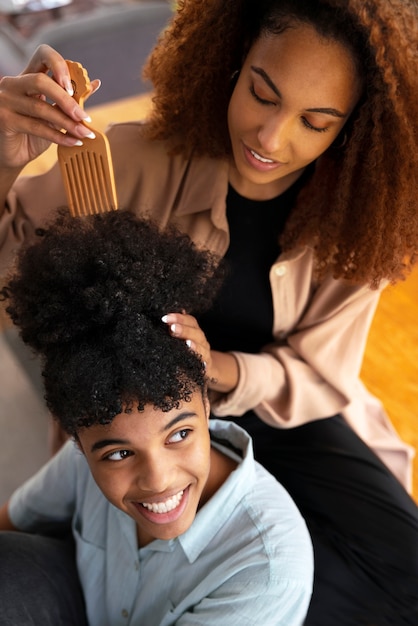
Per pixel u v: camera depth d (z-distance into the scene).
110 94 2.19
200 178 1.11
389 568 1.17
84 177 0.87
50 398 0.77
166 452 0.75
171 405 0.71
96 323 0.72
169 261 0.78
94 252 0.74
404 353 1.55
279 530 0.84
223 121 1.06
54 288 0.74
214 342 1.27
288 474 1.24
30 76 0.84
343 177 1.00
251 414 1.32
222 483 0.87
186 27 1.00
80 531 0.98
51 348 0.75
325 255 1.09
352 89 0.89
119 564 0.93
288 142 0.93
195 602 0.87
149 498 0.77
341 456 1.27
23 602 0.92
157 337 0.72
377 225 1.00
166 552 0.87
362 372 1.52
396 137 0.91
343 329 1.22
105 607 0.97
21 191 1.13
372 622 1.16
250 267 1.17
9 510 1.08
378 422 1.40
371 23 0.82
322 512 1.21
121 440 0.73
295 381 1.21
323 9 0.84
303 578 0.83
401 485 1.28
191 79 1.02
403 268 1.06
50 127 0.87
